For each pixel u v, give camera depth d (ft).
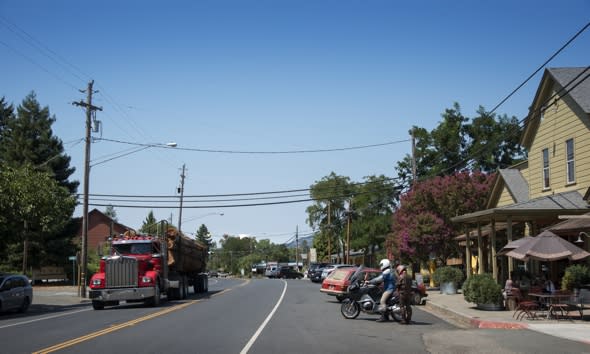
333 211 302.04
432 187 119.75
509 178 102.89
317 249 328.49
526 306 61.67
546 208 78.48
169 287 99.66
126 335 50.49
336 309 80.53
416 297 87.76
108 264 85.76
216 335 50.39
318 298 105.40
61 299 113.60
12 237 95.14
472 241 121.08
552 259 59.47
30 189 94.07
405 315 61.46
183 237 110.63
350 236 244.22
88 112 115.14
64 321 66.33
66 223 176.86
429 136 176.65
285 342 46.09
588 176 81.46
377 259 211.41
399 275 62.49
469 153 170.81
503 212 78.95
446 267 107.34
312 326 58.49
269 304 89.92
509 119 173.27
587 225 66.33
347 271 93.25
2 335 52.01
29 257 177.47
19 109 189.37
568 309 63.98
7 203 90.17
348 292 67.51
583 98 83.35
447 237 114.62
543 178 94.22
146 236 97.14
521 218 86.07
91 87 115.55
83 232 118.01
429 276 139.33
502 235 114.32
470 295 72.13
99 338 48.52
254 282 211.61
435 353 40.98
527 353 39.32
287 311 76.79
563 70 90.22
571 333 49.24
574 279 71.92
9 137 189.88
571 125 85.76
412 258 120.47
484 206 114.73
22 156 184.65
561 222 75.15
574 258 59.36
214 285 180.86
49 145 189.37
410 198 122.11
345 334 51.90
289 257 573.33
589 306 68.33
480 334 49.62
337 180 303.68
